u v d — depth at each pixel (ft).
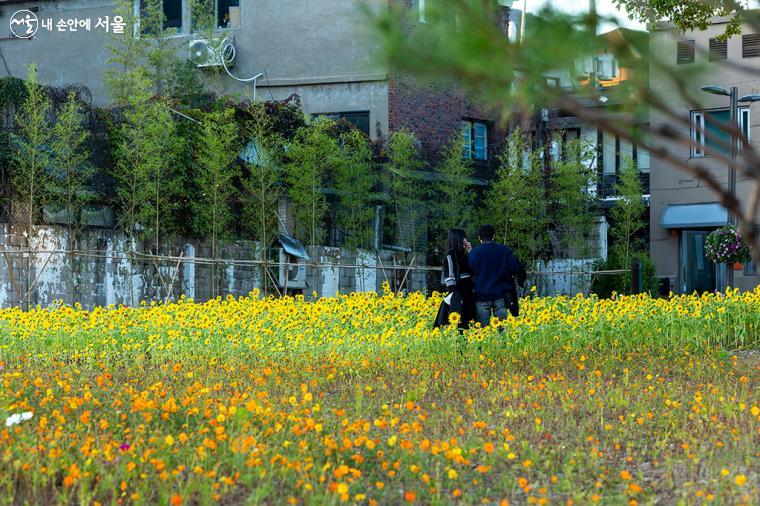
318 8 135.44
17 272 88.53
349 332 61.41
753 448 30.91
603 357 56.80
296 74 136.26
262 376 45.78
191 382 44.78
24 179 90.02
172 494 22.70
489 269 57.26
